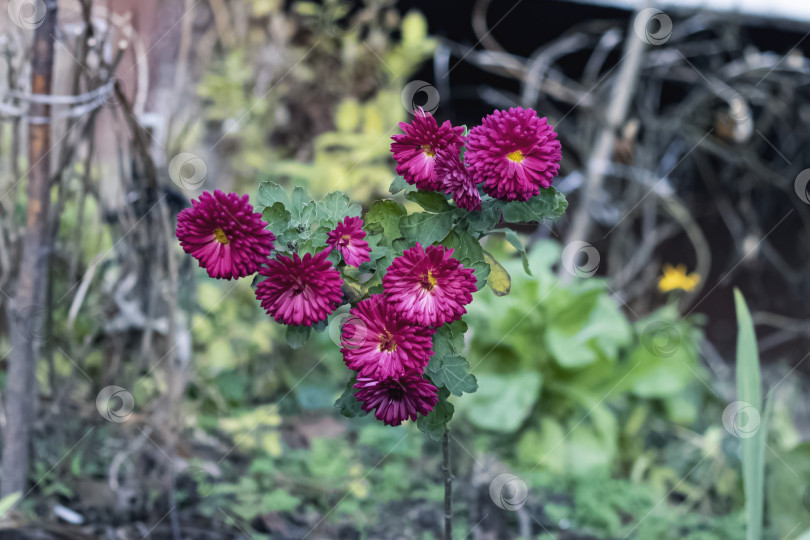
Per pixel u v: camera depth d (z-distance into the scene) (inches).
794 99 88.2
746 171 88.7
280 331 65.2
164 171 47.6
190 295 51.2
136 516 45.5
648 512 53.0
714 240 94.4
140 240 46.1
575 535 49.5
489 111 90.0
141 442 47.4
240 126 69.4
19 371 43.2
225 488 47.8
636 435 63.7
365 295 31.4
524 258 31.9
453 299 29.9
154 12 57.2
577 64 90.9
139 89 46.8
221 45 70.0
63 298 47.3
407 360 29.8
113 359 48.4
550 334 60.6
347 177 69.3
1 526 41.3
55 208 45.2
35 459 44.9
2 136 46.9
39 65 42.0
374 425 58.9
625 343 63.6
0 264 45.3
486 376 61.3
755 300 93.7
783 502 56.3
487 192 30.5
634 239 91.3
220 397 57.1
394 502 50.4
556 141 30.4
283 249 31.6
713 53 85.0
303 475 51.9
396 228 31.8
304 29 76.5
